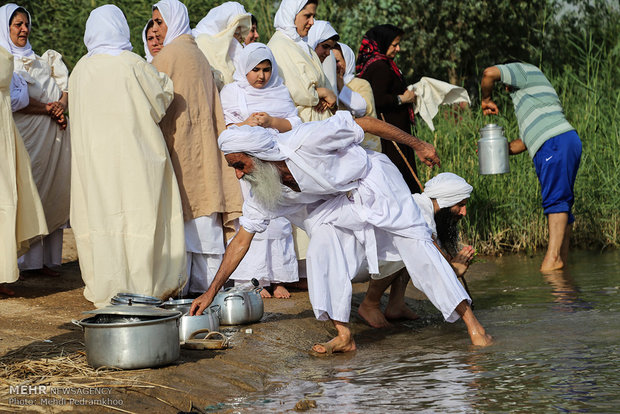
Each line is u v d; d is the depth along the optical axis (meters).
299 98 6.42
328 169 4.61
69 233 9.30
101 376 4.05
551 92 7.93
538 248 9.32
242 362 4.48
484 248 9.12
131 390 3.87
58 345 4.70
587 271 7.50
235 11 6.86
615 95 10.51
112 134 5.52
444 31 14.90
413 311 6.16
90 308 5.79
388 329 5.61
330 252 4.81
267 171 4.54
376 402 3.74
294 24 6.54
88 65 5.66
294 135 4.55
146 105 5.59
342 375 4.30
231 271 4.96
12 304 5.91
